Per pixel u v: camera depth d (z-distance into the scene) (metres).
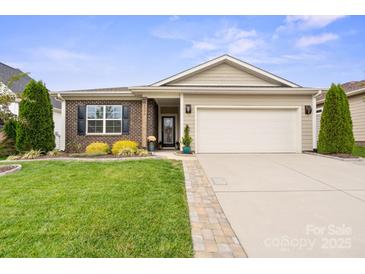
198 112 11.40
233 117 11.44
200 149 11.32
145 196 4.32
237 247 2.71
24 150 10.19
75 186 4.95
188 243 2.74
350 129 10.09
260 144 11.41
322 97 16.59
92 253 2.53
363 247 2.72
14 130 11.51
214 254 2.58
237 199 4.34
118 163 7.62
